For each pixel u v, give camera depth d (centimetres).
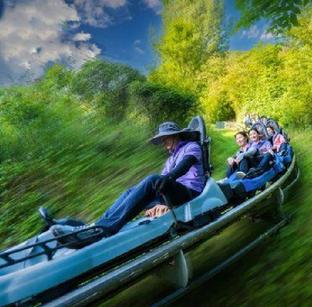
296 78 1977
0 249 530
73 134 791
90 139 805
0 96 836
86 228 314
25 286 268
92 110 952
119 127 897
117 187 687
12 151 734
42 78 938
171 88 1116
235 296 353
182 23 3078
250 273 387
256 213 514
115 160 778
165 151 851
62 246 300
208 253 457
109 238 326
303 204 578
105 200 646
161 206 383
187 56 3111
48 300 281
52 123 803
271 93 2416
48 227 370
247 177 581
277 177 654
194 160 401
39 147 748
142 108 1028
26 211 616
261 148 814
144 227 354
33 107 802
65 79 973
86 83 988
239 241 475
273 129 987
